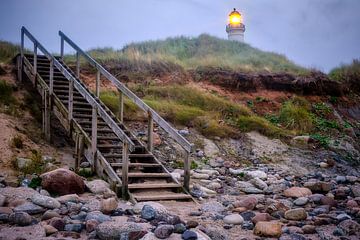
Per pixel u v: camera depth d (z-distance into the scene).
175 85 16.56
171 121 13.54
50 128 11.39
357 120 19.09
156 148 11.70
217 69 18.55
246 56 23.22
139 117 13.18
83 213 5.72
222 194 9.00
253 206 7.14
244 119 14.72
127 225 4.97
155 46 23.59
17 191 6.60
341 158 13.77
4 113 11.07
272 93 18.53
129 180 8.46
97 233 4.89
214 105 15.52
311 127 16.14
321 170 12.43
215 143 12.95
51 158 9.70
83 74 15.96
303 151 13.66
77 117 10.42
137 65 17.42
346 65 23.14
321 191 9.07
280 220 6.29
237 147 13.04
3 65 13.57
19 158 9.11
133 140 9.91
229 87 18.05
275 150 13.34
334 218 6.33
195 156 11.87
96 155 8.69
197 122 13.66
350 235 5.50
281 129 15.10
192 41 25.78
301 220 6.31
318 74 20.25
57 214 5.66
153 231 5.07
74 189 7.23
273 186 9.63
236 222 5.99
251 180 10.07
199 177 10.15
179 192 8.20
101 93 14.55
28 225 5.20
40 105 12.20
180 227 5.16
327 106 18.47
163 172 8.74
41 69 12.65
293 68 21.20
